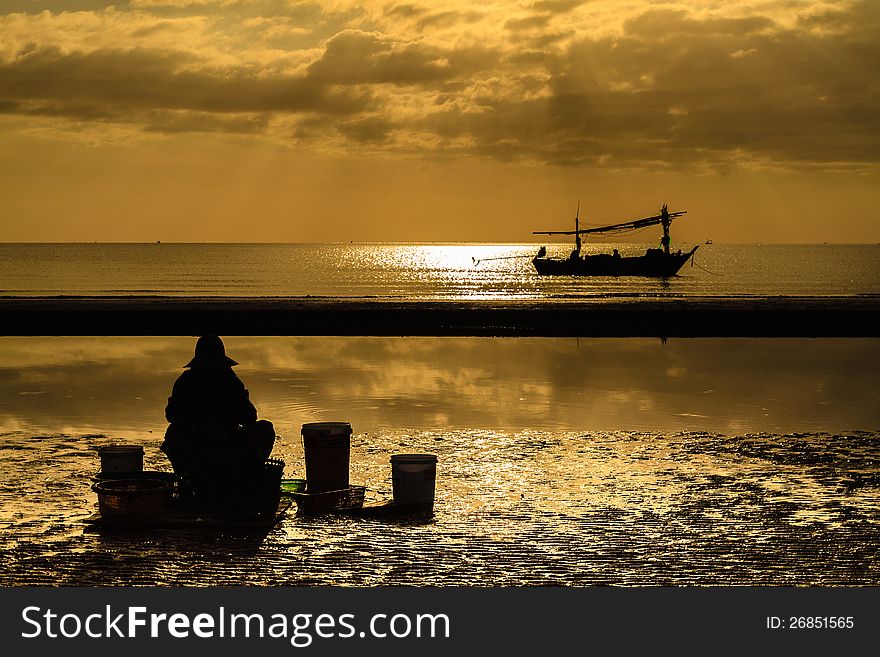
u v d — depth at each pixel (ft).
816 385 97.30
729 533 43.47
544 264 586.04
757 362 120.78
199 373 46.98
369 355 130.52
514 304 242.17
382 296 331.16
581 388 94.68
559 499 49.62
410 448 63.31
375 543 42.29
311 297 304.71
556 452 61.72
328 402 84.69
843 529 44.09
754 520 45.55
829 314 198.80
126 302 242.99
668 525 44.75
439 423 73.46
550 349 140.87
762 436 67.36
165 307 220.64
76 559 40.04
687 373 108.06
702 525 44.75
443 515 46.73
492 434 68.28
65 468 56.34
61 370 110.73
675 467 57.26
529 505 48.44
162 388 94.22
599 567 39.11
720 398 87.35
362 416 76.95
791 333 168.76
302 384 97.30
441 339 160.35
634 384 97.96
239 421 46.78
